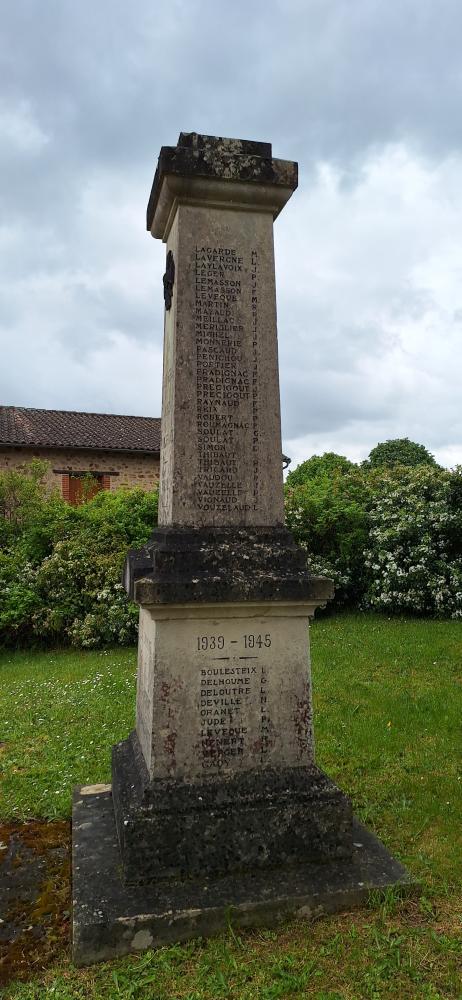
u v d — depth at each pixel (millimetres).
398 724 5090
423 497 9758
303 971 2422
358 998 2303
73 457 18406
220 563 3051
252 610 3064
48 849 3410
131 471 19062
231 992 2340
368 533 9844
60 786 4148
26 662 8445
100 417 21406
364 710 5441
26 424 19062
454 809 3680
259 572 3068
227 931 2623
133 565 3197
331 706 5547
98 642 9055
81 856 3025
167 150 3193
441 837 3385
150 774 2951
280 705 3100
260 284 3365
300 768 3090
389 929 2631
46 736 5199
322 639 8016
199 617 3016
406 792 3932
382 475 10961
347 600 10078
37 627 9000
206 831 2832
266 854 2881
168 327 3535
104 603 9102
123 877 2795
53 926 2762
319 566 9859
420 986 2340
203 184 3262
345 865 2943
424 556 9109
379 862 2982
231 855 2846
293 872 2873
